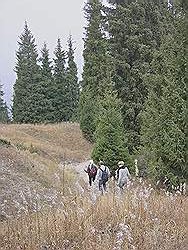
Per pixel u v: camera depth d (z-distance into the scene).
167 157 16.16
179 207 10.16
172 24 17.52
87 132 43.31
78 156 35.72
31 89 63.31
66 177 20.50
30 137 40.25
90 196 10.20
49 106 63.28
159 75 17.98
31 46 69.56
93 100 43.25
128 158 22.27
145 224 8.45
